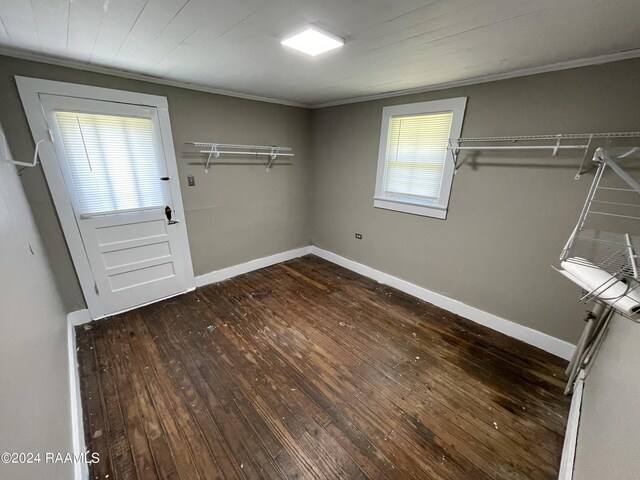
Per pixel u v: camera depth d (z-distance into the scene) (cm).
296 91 290
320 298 309
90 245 243
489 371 205
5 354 79
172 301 295
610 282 82
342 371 204
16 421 74
